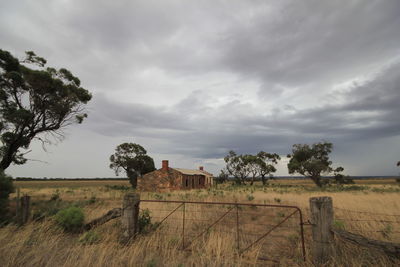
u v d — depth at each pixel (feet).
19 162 66.28
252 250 19.36
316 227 16.24
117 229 24.85
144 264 16.66
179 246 21.13
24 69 60.49
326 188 124.98
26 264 16.49
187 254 19.25
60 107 68.80
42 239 21.59
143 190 124.36
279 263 17.29
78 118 76.48
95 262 16.67
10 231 23.29
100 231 24.29
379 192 79.20
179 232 25.41
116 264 16.39
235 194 75.46
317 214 16.33
